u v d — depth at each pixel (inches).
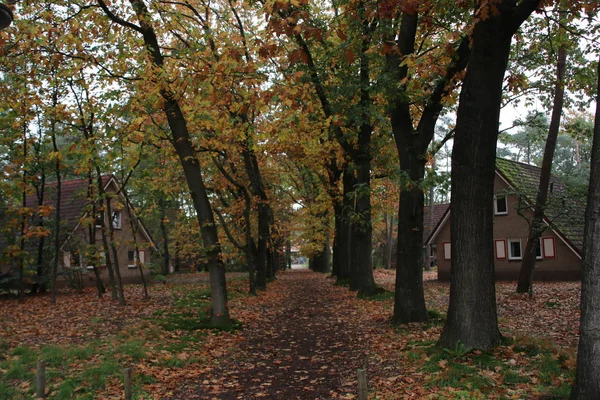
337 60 463.8
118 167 671.8
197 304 644.1
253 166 855.7
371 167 705.0
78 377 269.4
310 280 1350.9
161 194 734.5
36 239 918.4
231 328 457.1
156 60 470.6
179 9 575.8
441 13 406.0
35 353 326.0
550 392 221.6
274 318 567.2
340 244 1114.1
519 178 1018.1
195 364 323.0
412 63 366.6
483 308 305.4
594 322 183.6
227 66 380.8
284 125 382.6
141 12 447.2
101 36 505.4
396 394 244.5
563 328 425.4
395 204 987.3
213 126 496.1
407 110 454.6
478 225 308.8
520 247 1090.7
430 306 628.1
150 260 1288.1
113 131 452.8
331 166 924.0
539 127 606.5
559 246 1017.5
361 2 380.8
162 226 1480.1
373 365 314.3
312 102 430.0
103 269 1140.5
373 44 432.1
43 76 561.9
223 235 1003.9
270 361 345.1
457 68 402.0
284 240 1520.7
